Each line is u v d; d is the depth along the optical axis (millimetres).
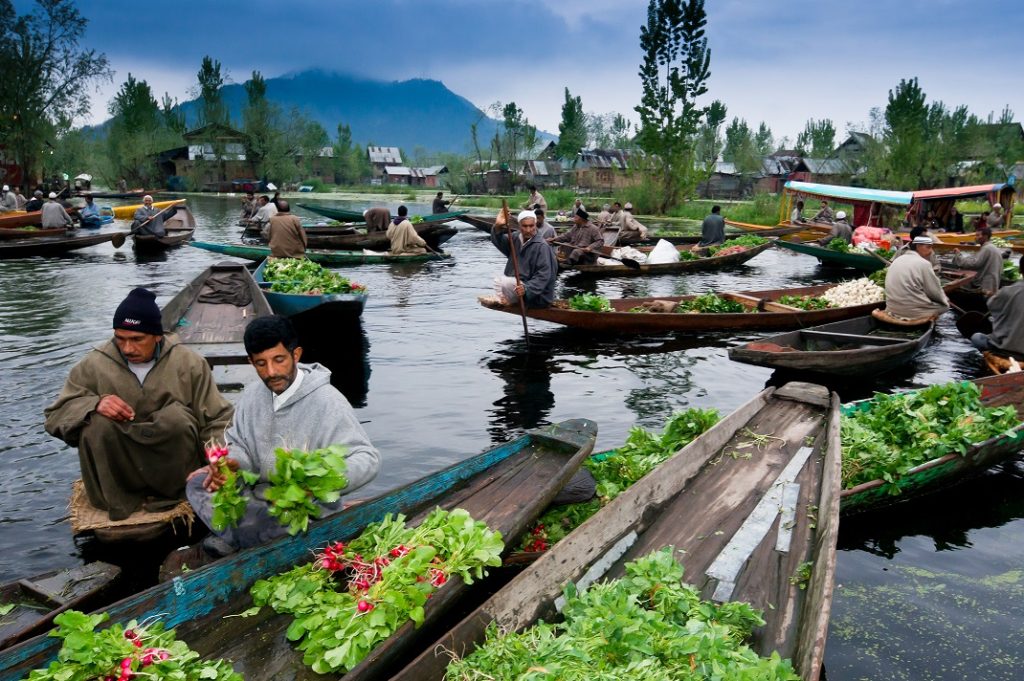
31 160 43594
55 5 41812
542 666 2688
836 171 57031
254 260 16359
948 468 5238
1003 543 4742
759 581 3734
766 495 4645
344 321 10625
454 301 13203
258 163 66625
